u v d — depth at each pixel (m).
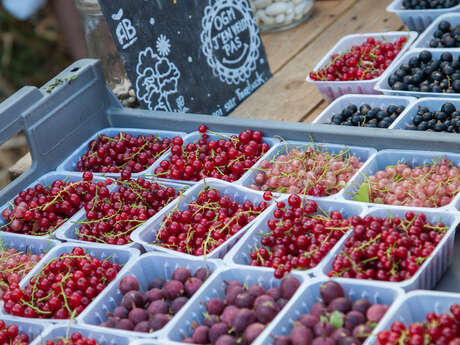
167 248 1.29
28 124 1.47
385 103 1.51
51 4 2.13
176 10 1.57
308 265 1.21
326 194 1.35
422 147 1.36
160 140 1.53
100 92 1.57
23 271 1.32
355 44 1.69
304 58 1.75
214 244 1.29
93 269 1.27
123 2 1.50
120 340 1.18
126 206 1.37
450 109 1.42
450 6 1.68
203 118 1.51
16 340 1.20
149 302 1.22
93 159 1.50
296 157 1.40
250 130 1.47
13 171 1.61
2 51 2.67
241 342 1.13
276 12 1.83
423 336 1.08
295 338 1.10
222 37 1.65
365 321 1.13
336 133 1.41
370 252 1.19
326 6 1.92
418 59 1.57
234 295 1.18
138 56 1.53
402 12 1.72
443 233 1.22
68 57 2.71
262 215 1.31
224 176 1.42
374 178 1.34
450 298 1.13
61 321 1.22
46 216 1.41
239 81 1.67
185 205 1.38
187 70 1.59
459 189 1.28
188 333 1.18
